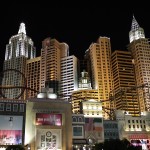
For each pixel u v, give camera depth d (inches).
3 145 4303.6
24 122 4576.8
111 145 2437.3
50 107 4805.6
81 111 6097.4
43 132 4562.0
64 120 4763.8
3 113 4527.6
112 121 5880.9
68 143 4680.1
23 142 4434.1
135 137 5821.9
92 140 5290.4
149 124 6092.5
